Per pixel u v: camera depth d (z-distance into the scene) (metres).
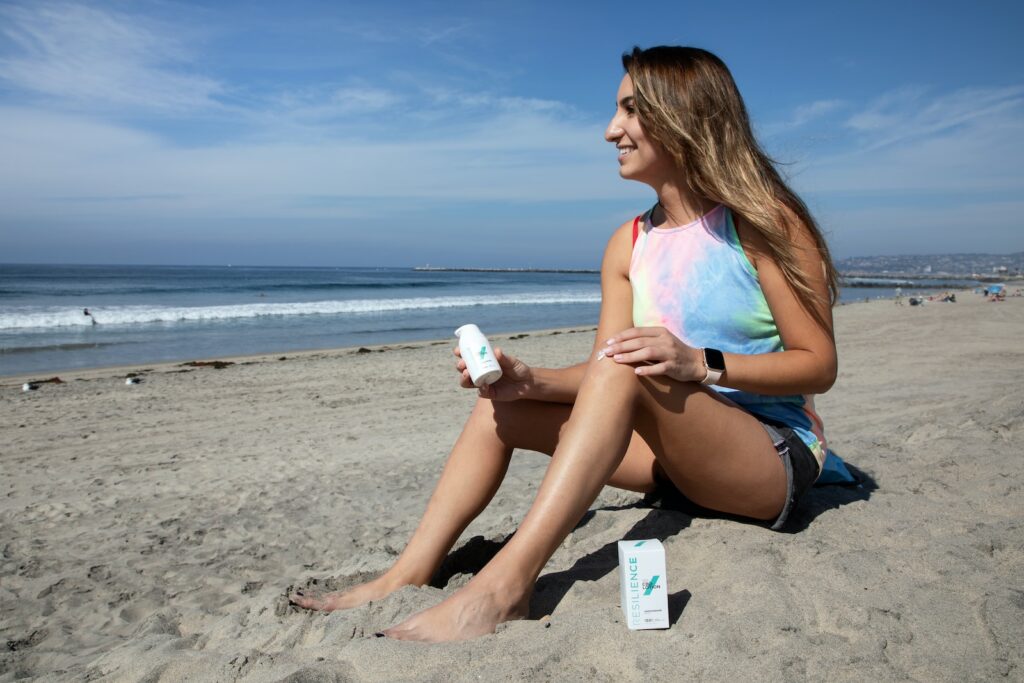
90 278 59.78
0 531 4.06
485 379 1.98
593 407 1.81
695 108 1.94
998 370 8.38
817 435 2.22
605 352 1.81
